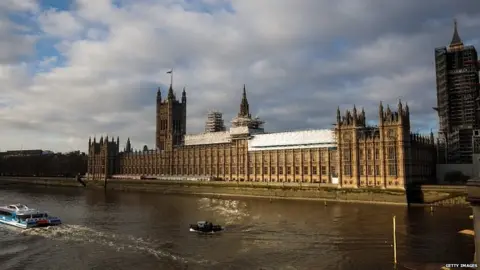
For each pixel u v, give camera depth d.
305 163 194.38
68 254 74.44
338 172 170.25
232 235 89.38
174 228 98.94
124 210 137.88
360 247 75.88
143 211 134.50
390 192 150.00
